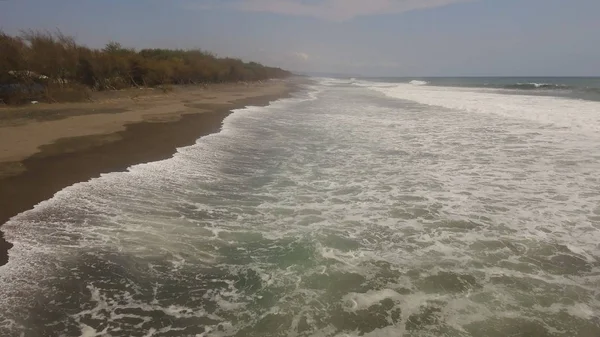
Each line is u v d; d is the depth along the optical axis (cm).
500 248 554
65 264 495
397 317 409
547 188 798
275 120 1831
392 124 1708
